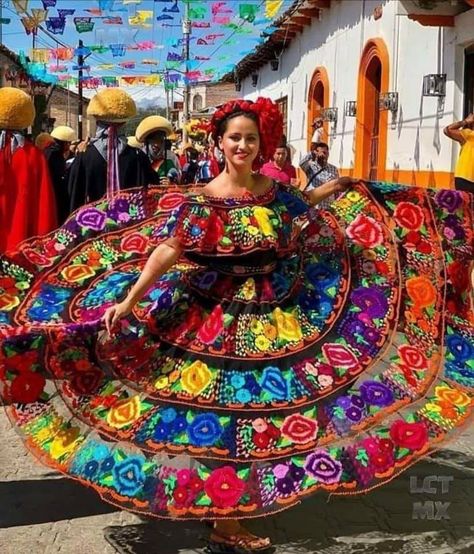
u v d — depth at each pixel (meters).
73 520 3.79
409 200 3.90
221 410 3.16
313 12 16.39
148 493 3.08
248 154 3.33
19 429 3.35
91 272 3.89
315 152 8.25
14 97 5.46
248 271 3.39
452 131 7.93
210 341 3.30
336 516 3.83
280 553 3.46
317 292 3.62
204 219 3.26
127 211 4.06
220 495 3.05
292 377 3.28
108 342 3.39
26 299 3.71
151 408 3.21
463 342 3.69
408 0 9.75
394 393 3.35
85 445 3.26
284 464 3.09
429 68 10.64
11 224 5.45
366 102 13.20
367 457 3.16
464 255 3.84
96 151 5.98
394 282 3.74
